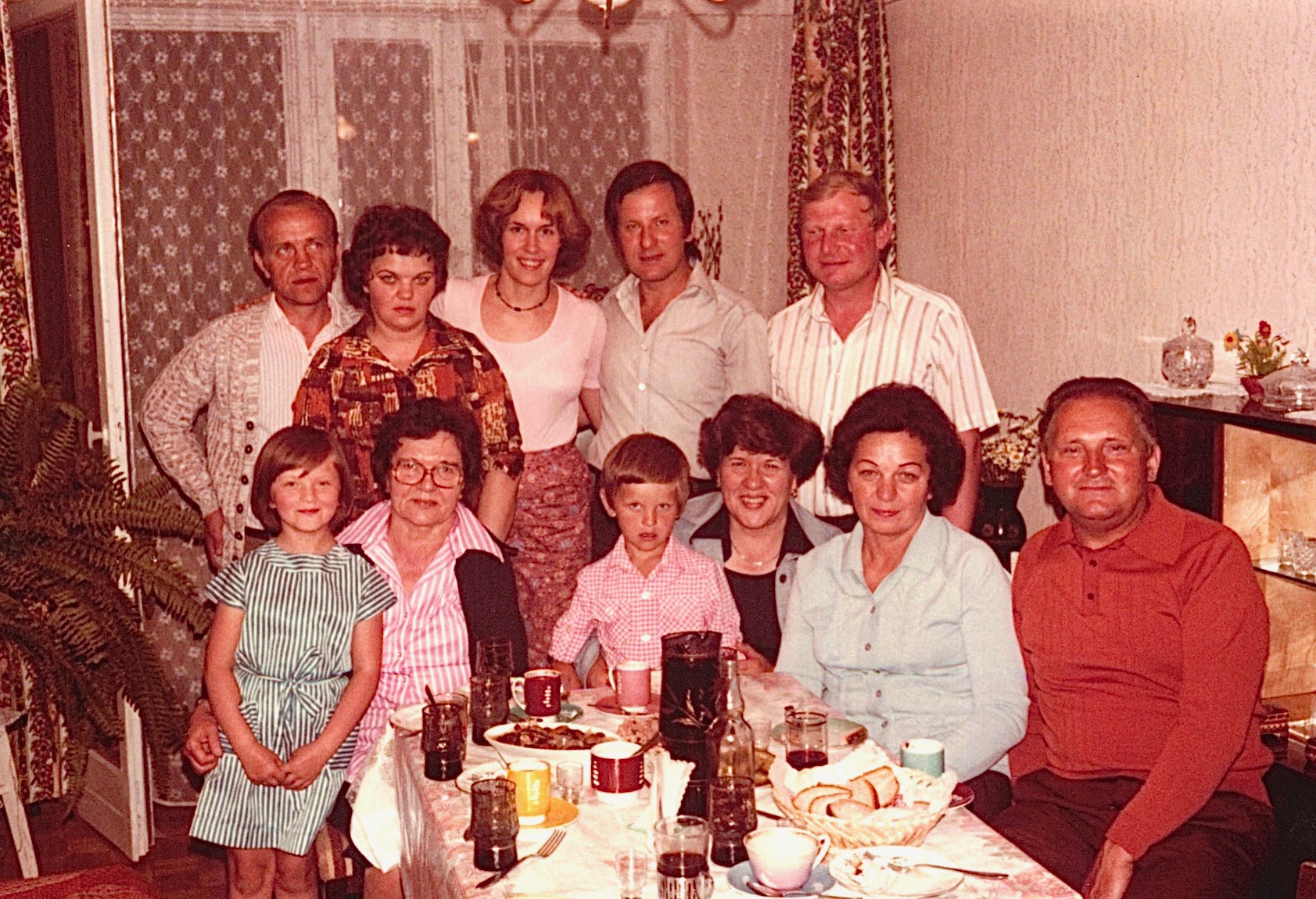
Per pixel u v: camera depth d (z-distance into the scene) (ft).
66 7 12.28
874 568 9.05
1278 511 10.11
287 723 9.68
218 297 14.88
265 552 9.76
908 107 16.40
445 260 11.60
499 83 15.65
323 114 15.11
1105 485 8.33
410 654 9.85
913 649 8.79
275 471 9.63
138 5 14.44
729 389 12.59
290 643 9.66
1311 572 9.69
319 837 9.39
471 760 7.70
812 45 15.62
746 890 5.86
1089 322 13.25
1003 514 13.01
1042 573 8.80
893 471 8.63
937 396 11.96
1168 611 8.32
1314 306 10.36
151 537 12.60
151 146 14.60
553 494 12.48
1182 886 7.52
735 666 7.75
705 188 16.55
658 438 10.09
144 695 11.66
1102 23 12.79
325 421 11.34
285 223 12.09
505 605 9.93
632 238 11.96
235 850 9.90
